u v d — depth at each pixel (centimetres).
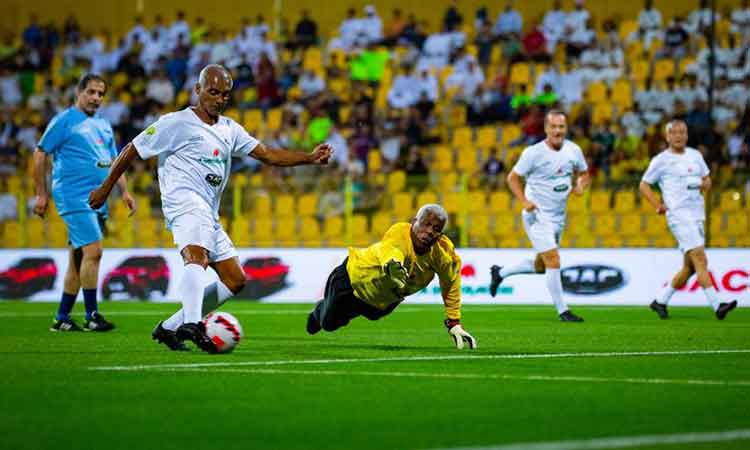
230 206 5050
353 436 1295
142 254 4691
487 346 2442
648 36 6712
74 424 1363
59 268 4709
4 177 6094
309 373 1869
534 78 6500
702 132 5634
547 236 3497
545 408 1501
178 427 1348
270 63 6544
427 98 6144
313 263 4716
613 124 5862
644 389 1692
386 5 7250
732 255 4447
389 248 2167
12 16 7444
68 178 2852
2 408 1482
